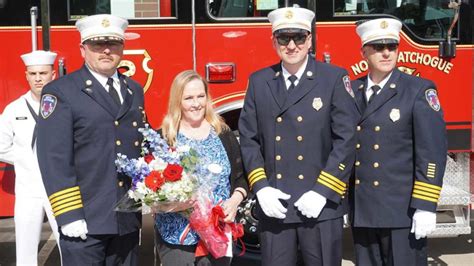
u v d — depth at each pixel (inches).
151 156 123.9
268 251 134.8
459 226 185.6
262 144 135.6
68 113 123.3
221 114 185.2
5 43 176.9
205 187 125.0
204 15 181.8
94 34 124.5
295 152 131.5
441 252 219.5
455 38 188.2
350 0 185.6
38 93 163.9
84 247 125.9
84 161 125.0
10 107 165.9
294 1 184.2
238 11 183.0
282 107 131.9
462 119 189.3
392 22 135.3
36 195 165.3
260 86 135.0
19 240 166.7
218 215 126.8
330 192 128.0
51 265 209.9
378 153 135.5
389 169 135.1
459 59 188.5
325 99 130.7
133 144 128.4
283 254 134.3
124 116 127.1
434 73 188.5
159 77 181.8
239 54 183.2
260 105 134.4
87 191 125.5
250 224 184.1
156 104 182.2
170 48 181.6
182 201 121.4
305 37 130.1
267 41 183.2
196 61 182.4
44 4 177.3
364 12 186.1
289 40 129.5
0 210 181.2
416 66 187.9
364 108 138.7
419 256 137.3
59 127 122.5
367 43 135.8
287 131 131.8
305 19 130.4
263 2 183.2
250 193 163.5
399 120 134.1
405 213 135.1
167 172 119.1
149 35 181.0
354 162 134.6
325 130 131.4
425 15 187.5
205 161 126.8
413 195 133.5
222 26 182.1
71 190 122.4
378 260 141.8
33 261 168.4
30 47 177.8
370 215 136.3
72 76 127.2
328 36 185.5
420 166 132.5
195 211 125.1
